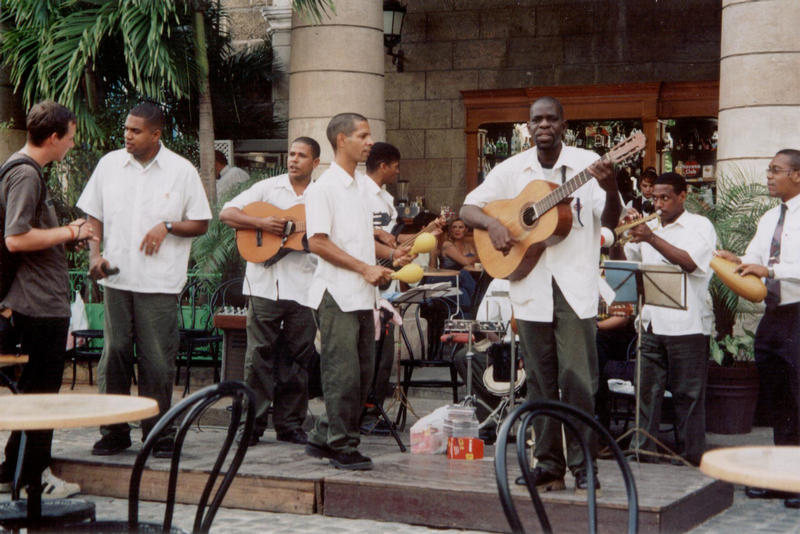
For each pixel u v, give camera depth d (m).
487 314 7.01
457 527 5.22
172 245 6.16
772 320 5.93
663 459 6.52
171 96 11.48
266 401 6.67
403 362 7.64
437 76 12.95
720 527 5.34
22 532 4.78
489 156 12.86
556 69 12.58
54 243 5.29
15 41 10.41
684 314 6.34
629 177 11.96
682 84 12.00
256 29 13.26
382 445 6.77
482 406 7.29
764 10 8.38
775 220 6.06
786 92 8.37
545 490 5.18
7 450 5.82
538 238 4.88
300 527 5.29
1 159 11.52
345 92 9.55
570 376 4.94
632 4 12.32
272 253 6.57
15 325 5.40
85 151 10.68
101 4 9.97
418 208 12.24
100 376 6.20
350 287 5.57
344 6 9.54
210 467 5.85
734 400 7.53
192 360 9.86
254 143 12.38
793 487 2.52
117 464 5.98
